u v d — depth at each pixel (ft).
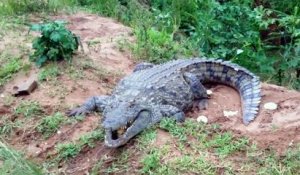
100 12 23.86
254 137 13.93
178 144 13.61
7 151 13.53
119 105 14.28
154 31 21.13
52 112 15.66
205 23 22.47
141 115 14.14
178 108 15.26
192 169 12.82
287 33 23.39
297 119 14.60
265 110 15.15
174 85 15.67
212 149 13.52
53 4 23.22
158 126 14.25
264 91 16.31
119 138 13.53
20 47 19.02
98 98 15.53
